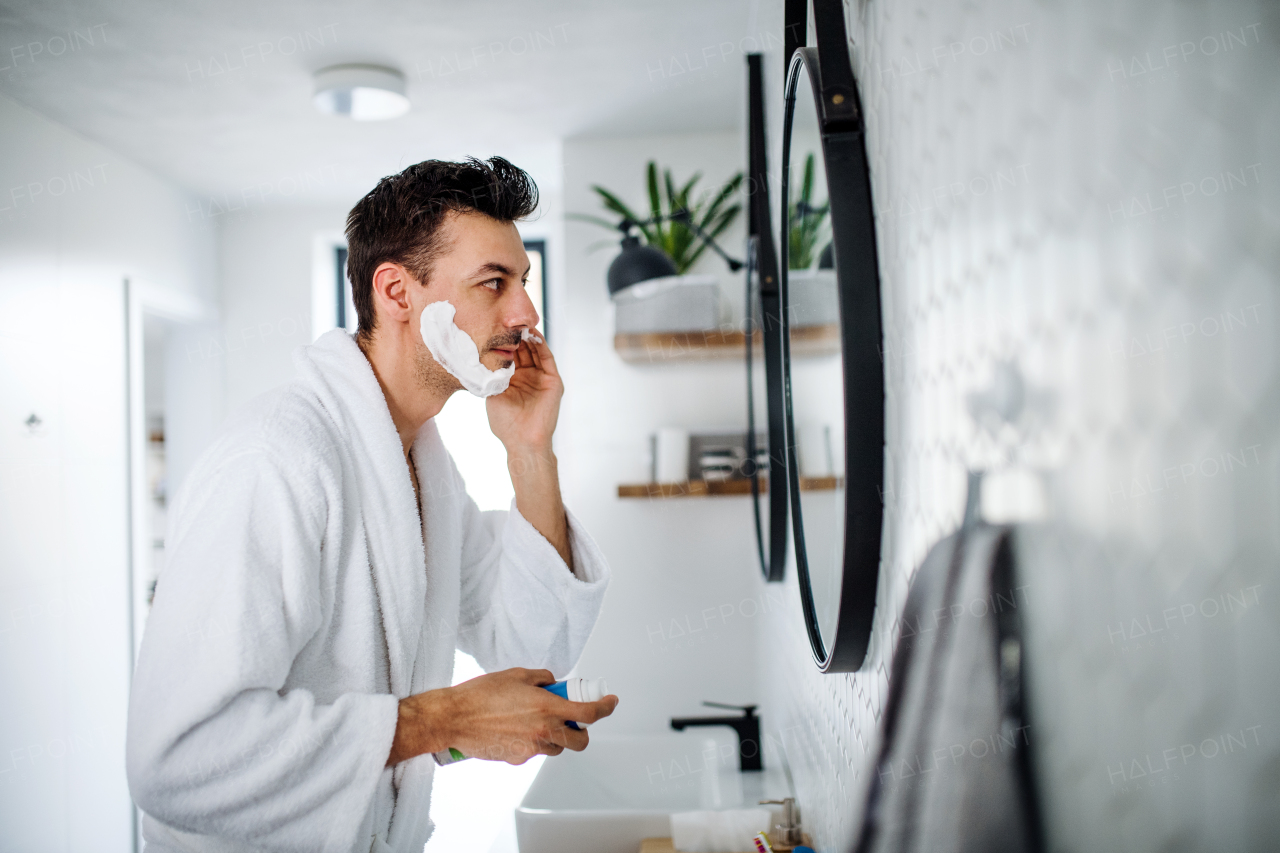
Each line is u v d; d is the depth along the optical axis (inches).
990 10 15.4
